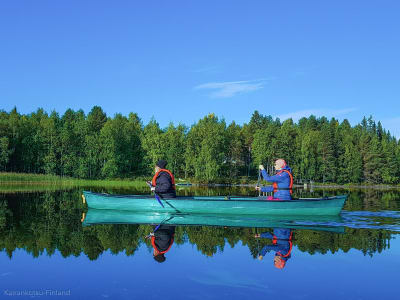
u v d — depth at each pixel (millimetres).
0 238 5984
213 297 3250
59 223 7785
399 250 5070
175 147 54250
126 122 67938
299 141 61281
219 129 53750
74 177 52000
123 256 4734
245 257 4672
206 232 6570
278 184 9602
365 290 3447
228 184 50750
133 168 59906
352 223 7863
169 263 4406
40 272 4051
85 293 3385
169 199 9625
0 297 3285
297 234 6359
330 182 63938
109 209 10336
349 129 85562
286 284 3615
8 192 20438
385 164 65750
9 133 52312
